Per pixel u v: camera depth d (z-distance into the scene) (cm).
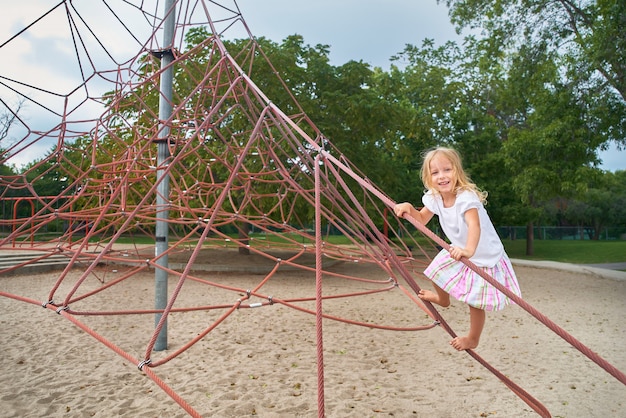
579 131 1391
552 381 549
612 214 5125
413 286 321
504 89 2333
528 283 1412
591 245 3622
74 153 1345
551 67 1462
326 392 504
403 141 2566
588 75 1369
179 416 439
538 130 1542
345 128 1540
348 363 607
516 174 1755
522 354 658
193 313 909
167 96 649
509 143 1631
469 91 2773
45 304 303
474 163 2538
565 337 196
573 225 5584
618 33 1246
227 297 1088
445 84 2617
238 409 456
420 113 2341
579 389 523
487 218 272
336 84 1533
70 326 790
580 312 973
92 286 1227
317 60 1545
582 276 1568
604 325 852
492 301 261
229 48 1396
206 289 1205
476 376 562
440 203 287
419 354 650
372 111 1450
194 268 1559
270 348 673
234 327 797
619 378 188
